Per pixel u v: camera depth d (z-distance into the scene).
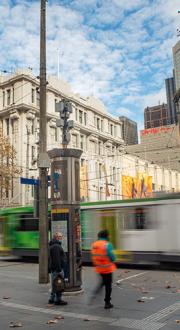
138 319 7.88
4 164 38.03
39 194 13.70
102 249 9.02
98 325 7.49
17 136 43.25
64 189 11.16
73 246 10.94
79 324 7.61
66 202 11.11
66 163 11.35
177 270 17.23
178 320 7.68
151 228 17.50
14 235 22.86
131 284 12.86
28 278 14.70
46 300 10.11
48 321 7.87
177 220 16.77
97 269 9.02
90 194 51.34
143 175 60.19
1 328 7.42
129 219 18.28
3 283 13.35
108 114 60.72
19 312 8.80
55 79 49.16
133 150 93.06
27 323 7.78
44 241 13.39
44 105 14.11
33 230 22.05
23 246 22.30
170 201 17.08
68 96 50.34
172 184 82.25
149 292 11.09
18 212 22.95
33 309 9.08
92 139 55.06
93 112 56.66
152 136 91.19
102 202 19.33
